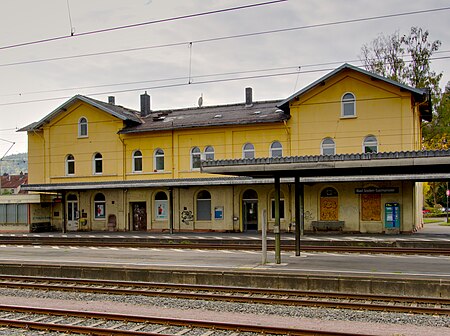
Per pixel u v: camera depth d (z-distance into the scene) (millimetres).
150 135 39188
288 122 35188
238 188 36375
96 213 41000
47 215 42219
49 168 42531
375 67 46250
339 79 33969
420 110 39156
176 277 17203
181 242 30438
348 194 33688
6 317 12719
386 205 32656
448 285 13961
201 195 37750
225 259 21500
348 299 14102
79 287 16234
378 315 12336
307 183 33125
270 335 10852
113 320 12258
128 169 39875
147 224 39000
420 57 45375
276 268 17922
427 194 68062
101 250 26594
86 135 41438
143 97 43812
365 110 33469
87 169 41219
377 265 18734
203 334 10938
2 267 20047
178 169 38250
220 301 14281
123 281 17344
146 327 11617
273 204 35812
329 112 34219
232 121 36375
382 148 33062
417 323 11633
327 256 22141
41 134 43250
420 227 40562
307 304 13445
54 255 24328
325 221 33844
